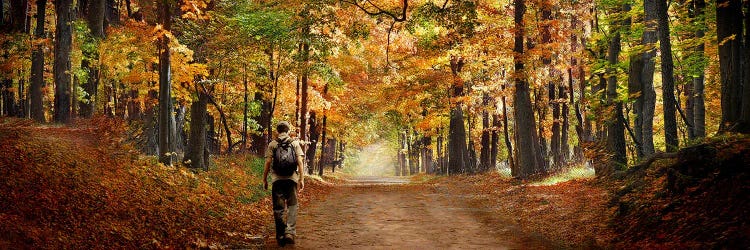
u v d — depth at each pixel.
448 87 29.64
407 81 27.75
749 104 9.90
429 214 12.38
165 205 9.20
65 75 21.09
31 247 5.63
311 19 18.30
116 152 12.05
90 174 9.24
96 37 22.83
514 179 20.58
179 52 14.13
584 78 23.80
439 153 43.47
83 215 7.23
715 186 7.18
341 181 36.22
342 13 20.86
